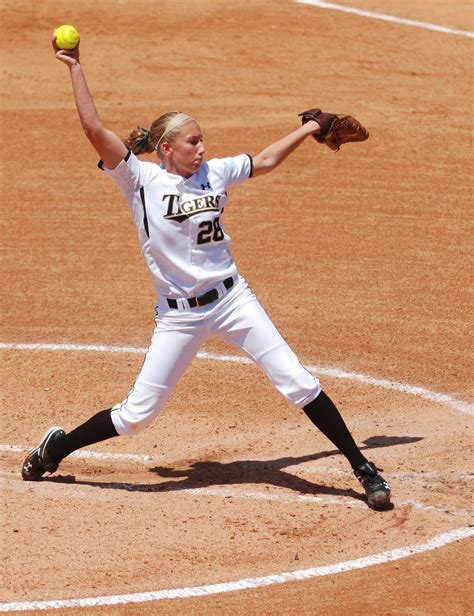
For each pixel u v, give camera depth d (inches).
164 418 1128.8
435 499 932.6
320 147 2022.6
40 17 2706.7
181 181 860.6
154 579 795.4
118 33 2632.9
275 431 1094.4
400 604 762.2
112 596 772.0
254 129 2084.2
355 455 904.3
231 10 2768.2
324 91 2306.8
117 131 2084.2
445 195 1823.3
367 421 1113.4
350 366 1253.7
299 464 1011.9
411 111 2198.6
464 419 1112.2
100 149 850.8
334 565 815.7
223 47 2559.1
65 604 761.6
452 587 784.9
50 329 1375.5
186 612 751.7
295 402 896.9
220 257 884.0
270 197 1828.2
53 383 1214.9
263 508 914.7
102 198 1851.6
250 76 2391.7
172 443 1069.8
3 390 1197.1
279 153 904.9
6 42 2578.7
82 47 2554.1
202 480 979.9
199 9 2770.7
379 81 2368.4
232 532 869.2
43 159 2004.2
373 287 1489.9
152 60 2480.3
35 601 765.3
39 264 1595.7
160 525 881.5
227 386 1207.6
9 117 2183.8
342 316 1396.4
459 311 1412.4
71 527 877.2
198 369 1253.1
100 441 980.6
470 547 844.0
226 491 952.3
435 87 2338.8
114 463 1026.7
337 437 901.8
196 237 864.9
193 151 852.0
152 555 829.8
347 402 1160.2
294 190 1854.1
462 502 925.8
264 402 1167.0
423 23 2723.9
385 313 1406.3
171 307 886.4
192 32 2640.3
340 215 1752.0
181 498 936.9
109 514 902.4
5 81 2368.4
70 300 1469.0
